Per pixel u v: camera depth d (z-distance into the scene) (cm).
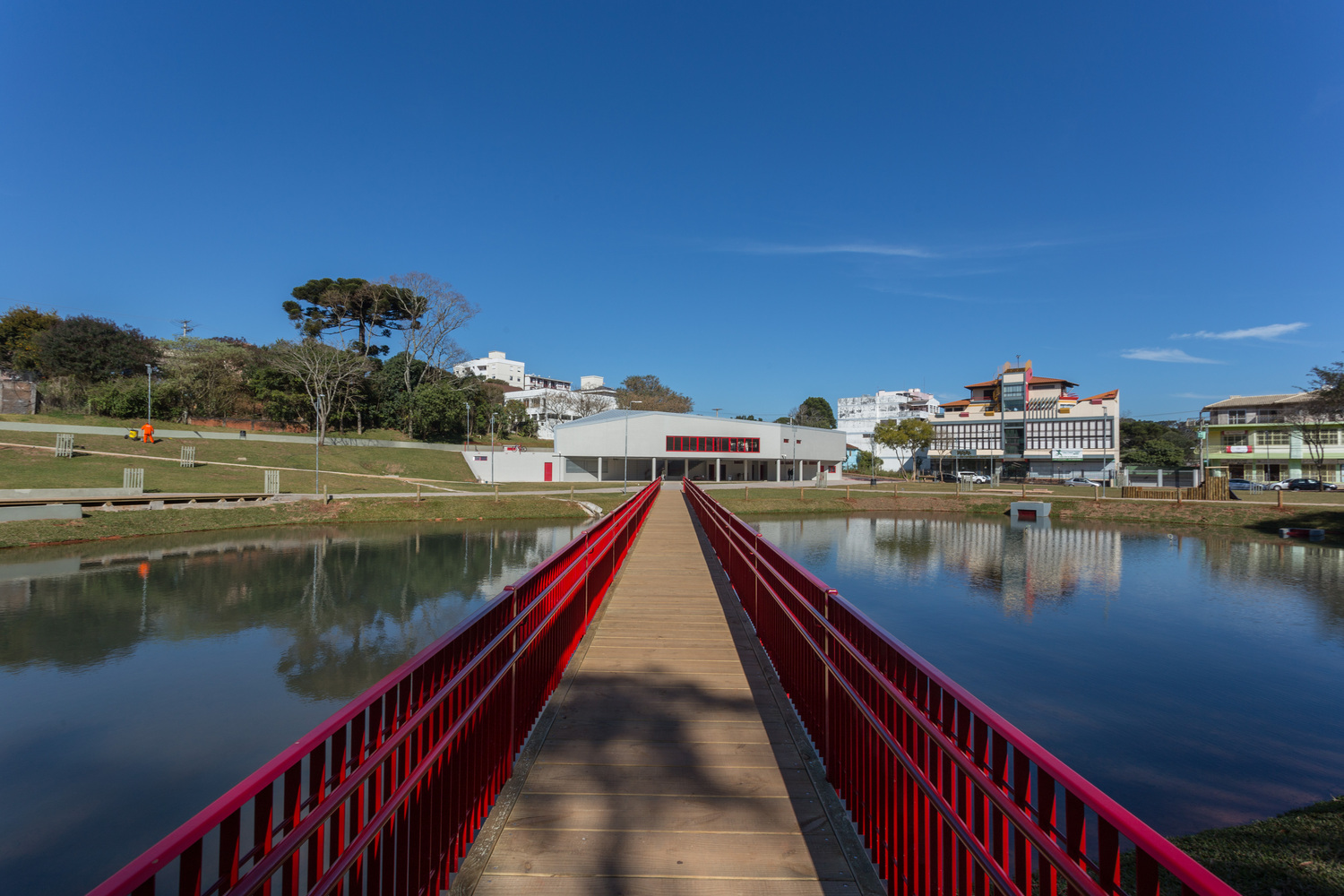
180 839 136
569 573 625
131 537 3038
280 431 5628
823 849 316
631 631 737
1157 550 3381
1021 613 2103
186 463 4219
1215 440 5678
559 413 8975
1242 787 976
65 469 3666
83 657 1491
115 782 948
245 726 1139
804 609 467
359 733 223
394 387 6438
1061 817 860
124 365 5325
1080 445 6225
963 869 231
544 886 286
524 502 4503
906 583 2570
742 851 313
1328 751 1102
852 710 342
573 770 396
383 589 2219
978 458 6675
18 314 5628
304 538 3259
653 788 373
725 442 6291
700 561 1259
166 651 1539
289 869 184
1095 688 1413
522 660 431
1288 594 2391
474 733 322
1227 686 1426
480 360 12762
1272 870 639
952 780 245
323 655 1533
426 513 4066
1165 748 1114
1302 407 4938
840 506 5147
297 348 5628
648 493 2266
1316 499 4319
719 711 493
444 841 278
